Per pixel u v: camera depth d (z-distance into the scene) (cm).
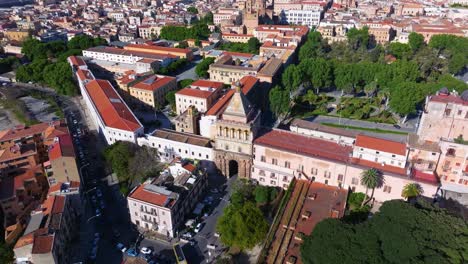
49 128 16425
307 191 13250
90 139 18438
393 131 18562
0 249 10812
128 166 14675
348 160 13112
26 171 14150
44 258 9925
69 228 11912
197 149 15350
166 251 11550
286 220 11838
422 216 9775
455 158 12988
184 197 12569
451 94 15012
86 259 11319
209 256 11375
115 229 12538
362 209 12394
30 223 11250
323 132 16062
